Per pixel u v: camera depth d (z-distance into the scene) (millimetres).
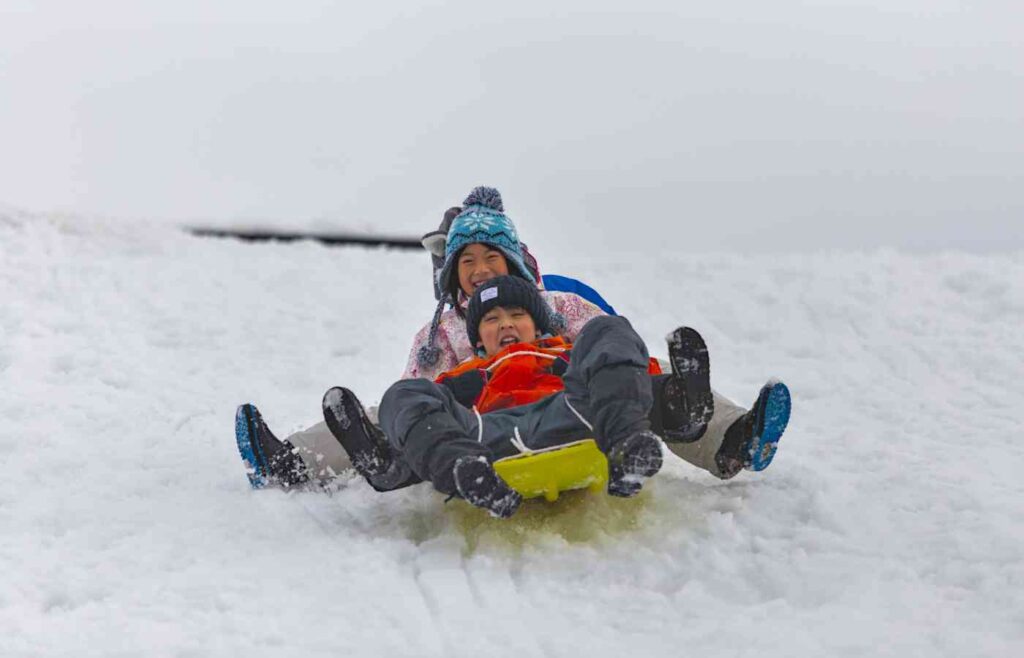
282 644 10516
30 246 30766
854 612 10852
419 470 12086
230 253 33188
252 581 11805
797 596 11320
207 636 10648
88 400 18812
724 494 13734
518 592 11508
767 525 12836
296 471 14336
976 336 23016
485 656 10289
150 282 28219
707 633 10562
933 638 10297
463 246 16531
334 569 12062
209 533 13117
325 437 14383
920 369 20844
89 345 22422
